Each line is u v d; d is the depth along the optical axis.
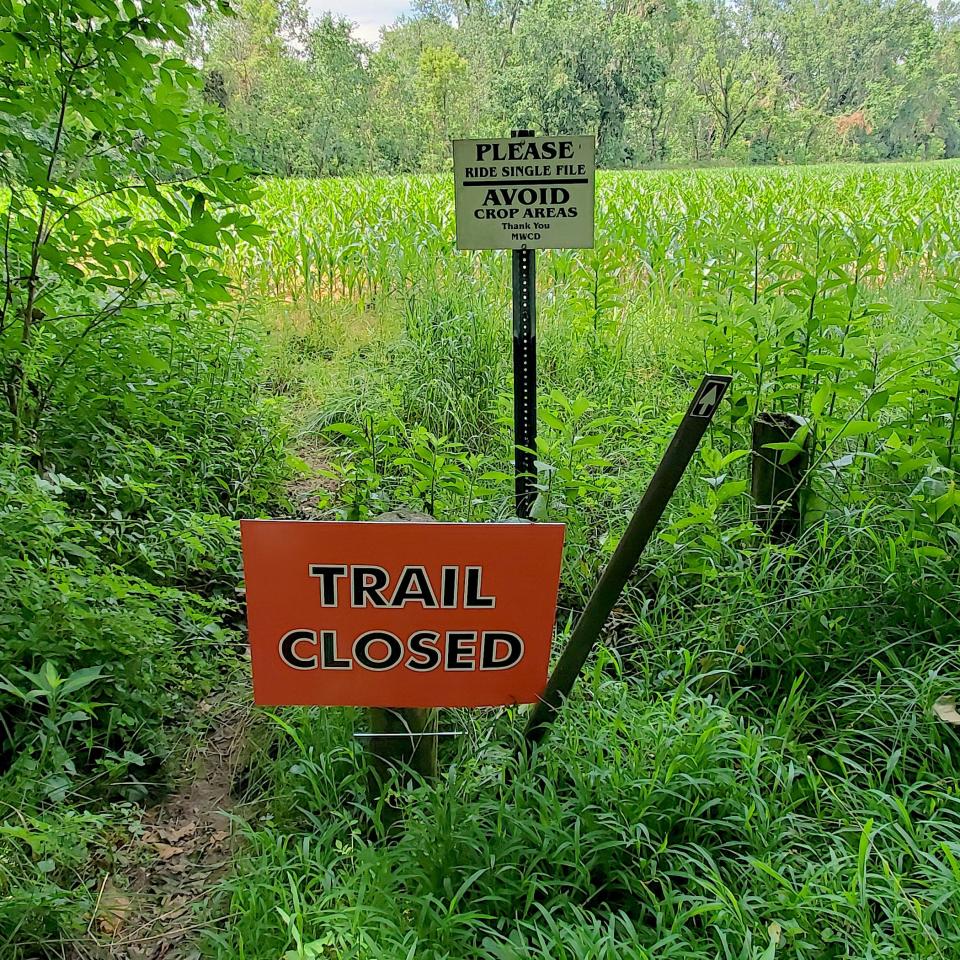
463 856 1.92
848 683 2.57
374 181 17.47
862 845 1.75
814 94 85.88
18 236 3.30
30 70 2.98
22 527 2.46
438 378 5.49
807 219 10.01
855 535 3.03
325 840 2.03
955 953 1.63
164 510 3.37
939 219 8.91
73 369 3.73
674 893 1.81
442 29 72.62
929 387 3.03
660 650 2.81
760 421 3.22
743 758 2.16
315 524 1.79
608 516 3.65
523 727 2.36
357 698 2.01
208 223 3.03
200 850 2.21
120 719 2.40
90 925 1.91
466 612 1.92
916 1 84.00
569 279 7.27
